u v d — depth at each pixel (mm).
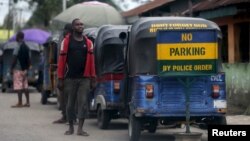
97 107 22156
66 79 19469
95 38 23016
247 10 25094
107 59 21375
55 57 30328
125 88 19094
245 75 26156
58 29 35000
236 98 26672
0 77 48438
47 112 28203
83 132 19641
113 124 23297
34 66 45719
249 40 26641
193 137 16297
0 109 29625
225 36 29078
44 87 33031
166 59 16266
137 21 17984
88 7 34938
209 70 16391
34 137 19016
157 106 16750
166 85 16797
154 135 20094
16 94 42531
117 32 21797
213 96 17172
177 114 16844
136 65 17422
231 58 27922
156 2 44062
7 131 20500
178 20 17672
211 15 28109
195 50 16344
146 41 17406
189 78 16719
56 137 19094
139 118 17156
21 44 30594
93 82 19750
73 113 19828
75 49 19281
